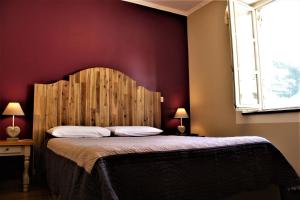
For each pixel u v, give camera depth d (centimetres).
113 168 136
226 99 381
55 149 232
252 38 359
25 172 278
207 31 422
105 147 150
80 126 322
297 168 285
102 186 124
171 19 459
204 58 427
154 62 433
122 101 382
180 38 465
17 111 297
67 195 166
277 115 308
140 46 422
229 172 182
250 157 199
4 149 271
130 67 409
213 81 407
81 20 376
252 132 339
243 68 342
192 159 165
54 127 310
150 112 404
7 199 243
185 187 156
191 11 456
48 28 351
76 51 368
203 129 424
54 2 359
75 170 156
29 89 332
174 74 451
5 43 322
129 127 344
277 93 340
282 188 216
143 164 145
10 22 327
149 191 143
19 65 328
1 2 324
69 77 348
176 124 444
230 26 339
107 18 397
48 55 348
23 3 338
